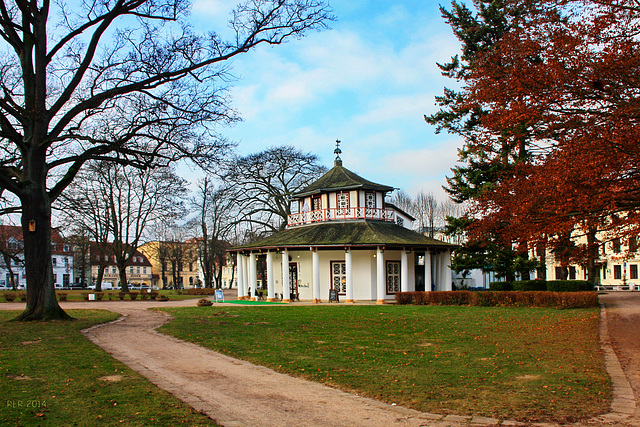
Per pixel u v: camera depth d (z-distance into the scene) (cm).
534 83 1326
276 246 3803
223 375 1109
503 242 1642
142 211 4800
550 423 766
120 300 4144
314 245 3669
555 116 1338
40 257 2008
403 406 868
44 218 2017
